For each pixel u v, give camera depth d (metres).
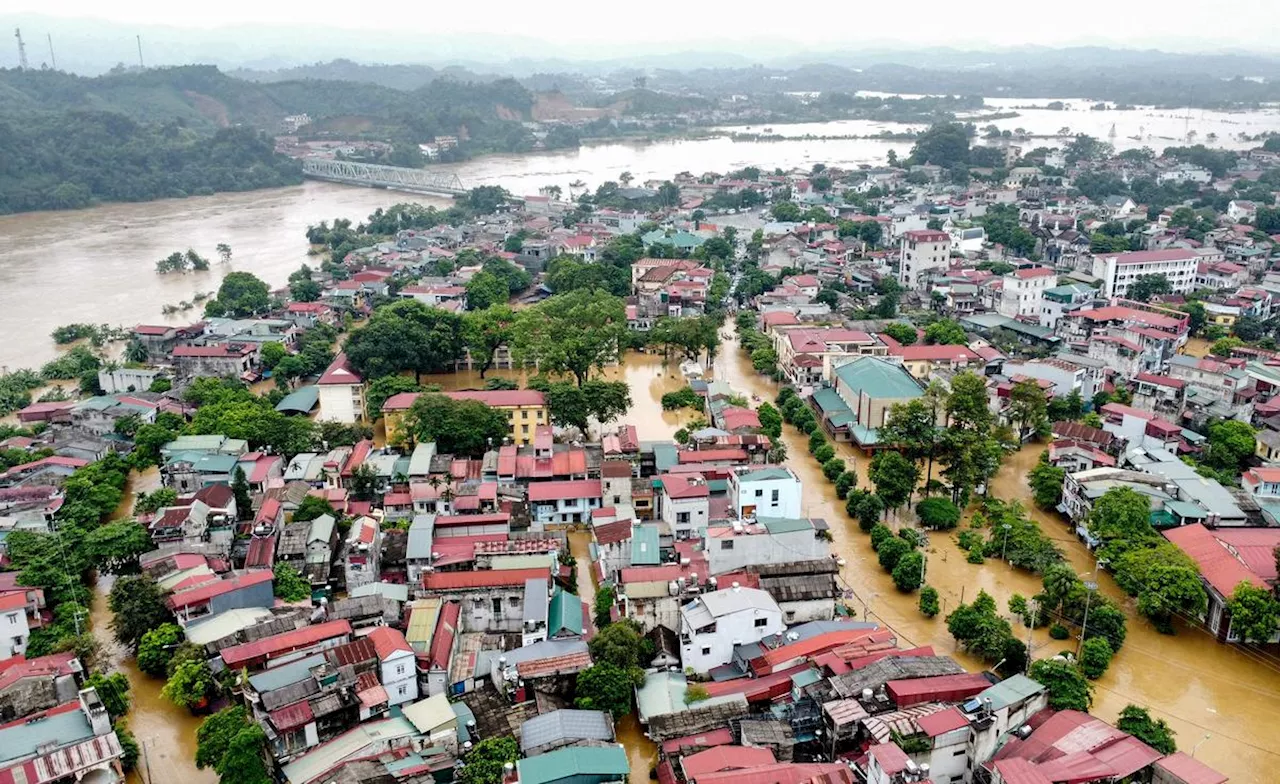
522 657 87.75
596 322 183.50
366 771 70.88
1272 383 151.75
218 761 74.75
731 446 134.25
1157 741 77.12
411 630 90.25
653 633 94.12
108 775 71.25
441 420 138.00
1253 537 109.00
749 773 70.00
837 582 103.62
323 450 140.50
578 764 71.88
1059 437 144.38
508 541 108.94
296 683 79.75
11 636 93.69
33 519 116.44
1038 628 100.81
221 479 126.56
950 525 124.75
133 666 94.75
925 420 134.25
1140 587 101.88
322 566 105.69
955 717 73.69
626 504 122.06
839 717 76.56
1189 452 139.12
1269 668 94.50
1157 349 172.88
